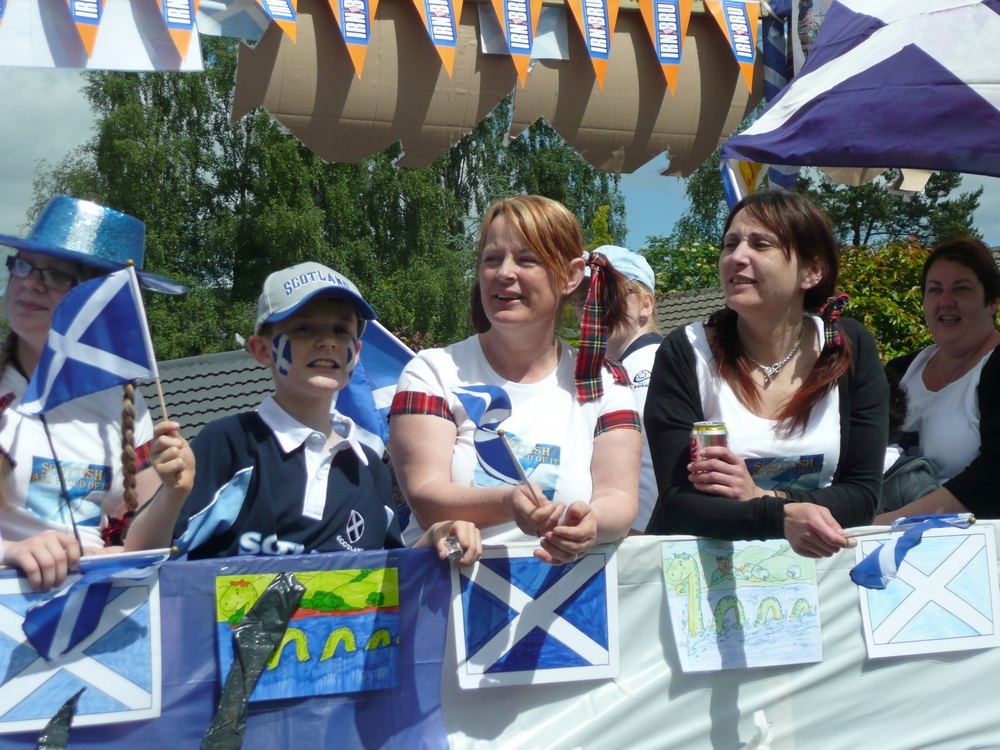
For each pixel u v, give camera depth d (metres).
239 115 3.92
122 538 2.17
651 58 4.37
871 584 2.32
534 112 4.25
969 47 3.39
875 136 3.35
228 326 26.80
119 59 3.41
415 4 3.90
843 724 2.55
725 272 2.62
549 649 2.32
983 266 3.40
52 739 1.93
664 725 2.42
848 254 9.40
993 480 3.09
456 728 2.27
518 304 2.39
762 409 2.61
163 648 2.04
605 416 2.45
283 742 2.11
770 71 4.59
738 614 2.48
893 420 3.47
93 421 2.20
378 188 29.25
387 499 2.46
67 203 2.25
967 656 2.63
